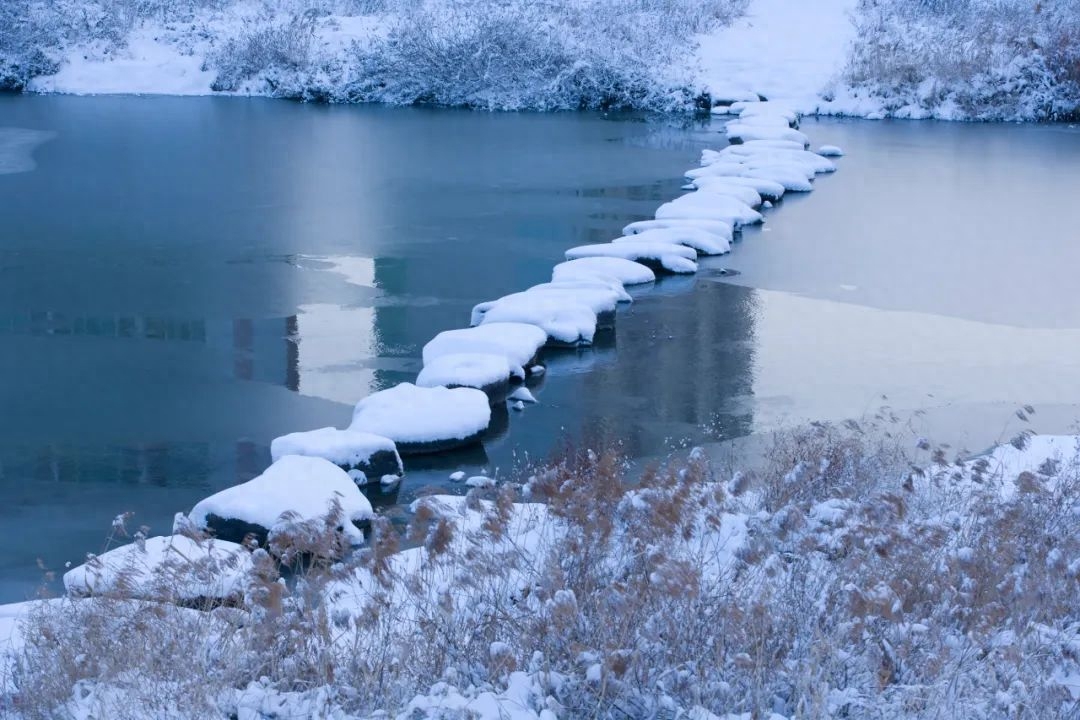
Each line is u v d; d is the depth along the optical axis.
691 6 35.91
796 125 29.03
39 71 34.16
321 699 4.59
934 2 34.47
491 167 22.86
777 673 4.75
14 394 10.70
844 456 8.09
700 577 5.32
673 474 6.56
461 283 14.74
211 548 5.93
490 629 5.09
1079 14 32.25
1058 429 10.13
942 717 4.45
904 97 31.02
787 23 35.44
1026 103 30.59
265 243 16.55
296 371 11.45
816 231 18.14
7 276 14.62
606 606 4.95
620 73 31.80
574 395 10.99
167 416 10.23
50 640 5.20
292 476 8.20
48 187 20.09
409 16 34.53
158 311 13.32
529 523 6.68
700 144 25.98
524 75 32.09
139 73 34.53
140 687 4.70
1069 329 13.16
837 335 12.91
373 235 17.14
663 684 4.66
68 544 7.90
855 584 5.18
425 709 4.41
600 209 19.17
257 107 31.38
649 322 13.40
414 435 9.55
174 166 22.27
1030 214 19.23
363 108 31.72
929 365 11.90
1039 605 5.35
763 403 10.74
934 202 20.28
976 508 6.78
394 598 5.79
